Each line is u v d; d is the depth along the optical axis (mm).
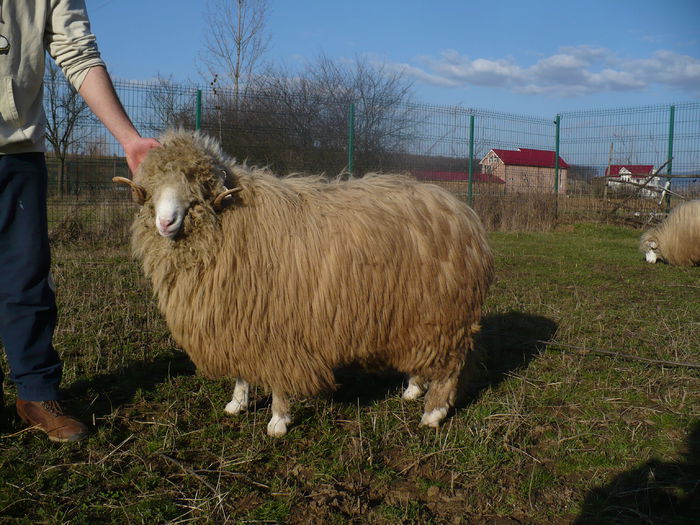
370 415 3428
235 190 2824
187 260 2814
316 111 12555
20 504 2436
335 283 2963
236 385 3396
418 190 3314
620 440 3221
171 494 2561
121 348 4379
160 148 2752
